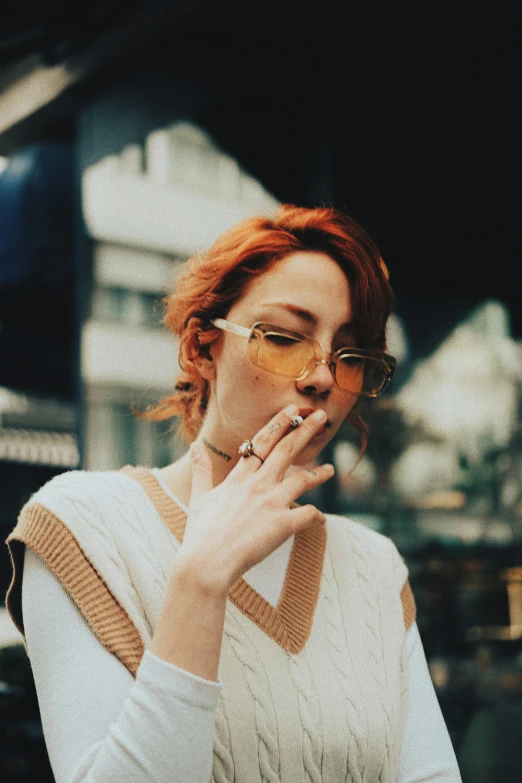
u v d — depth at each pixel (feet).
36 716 11.48
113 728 2.69
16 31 11.64
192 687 2.63
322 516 3.00
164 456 12.34
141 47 12.03
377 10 10.67
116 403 12.73
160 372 12.21
